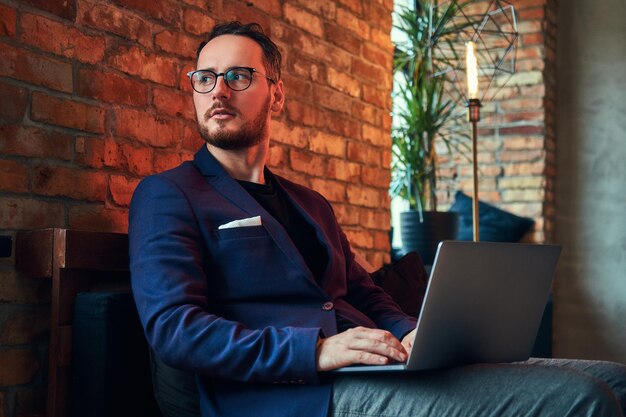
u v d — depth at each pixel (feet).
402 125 15.48
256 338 5.39
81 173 7.22
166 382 6.11
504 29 17.30
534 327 6.09
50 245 6.41
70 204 7.11
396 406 5.24
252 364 5.35
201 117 6.85
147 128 7.98
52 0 6.97
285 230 6.59
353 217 11.59
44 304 6.83
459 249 5.07
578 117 17.88
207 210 6.23
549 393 4.91
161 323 5.47
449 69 17.29
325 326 6.15
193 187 6.40
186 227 6.00
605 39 17.78
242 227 6.19
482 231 16.63
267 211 6.86
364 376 5.43
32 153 6.75
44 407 6.79
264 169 7.34
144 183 6.29
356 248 11.64
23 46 6.69
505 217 16.81
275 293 6.19
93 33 7.38
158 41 8.16
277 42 10.09
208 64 6.89
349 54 11.64
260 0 9.78
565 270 17.75
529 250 5.66
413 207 15.39
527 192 17.15
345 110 11.48
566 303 17.67
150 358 6.30
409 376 5.31
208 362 5.37
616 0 17.74
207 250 6.12
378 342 5.30
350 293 7.48
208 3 8.89
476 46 17.37
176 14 8.42
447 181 17.72
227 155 7.00
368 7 12.16
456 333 5.31
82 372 6.25
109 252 6.78
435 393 5.17
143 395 6.43
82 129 7.23
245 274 6.12
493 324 5.61
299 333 5.42
